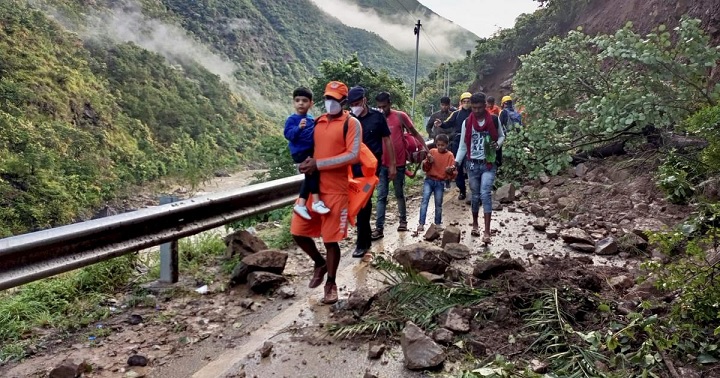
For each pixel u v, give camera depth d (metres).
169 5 175.25
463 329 3.61
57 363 3.57
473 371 2.89
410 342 3.35
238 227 8.15
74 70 86.50
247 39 182.38
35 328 4.16
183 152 83.38
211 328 4.10
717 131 6.10
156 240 4.38
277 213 8.84
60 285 4.84
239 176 75.19
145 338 3.94
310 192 4.45
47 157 57.03
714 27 11.54
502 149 9.47
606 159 9.72
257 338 3.88
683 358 3.10
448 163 7.27
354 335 3.80
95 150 69.88
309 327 4.03
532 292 3.92
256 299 4.69
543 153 9.28
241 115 119.75
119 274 5.12
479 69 34.12
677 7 14.09
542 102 9.67
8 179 50.41
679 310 3.30
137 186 68.62
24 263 3.40
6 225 44.06
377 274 5.27
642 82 8.08
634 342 3.27
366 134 5.65
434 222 7.79
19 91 69.62
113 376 3.38
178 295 4.80
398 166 6.98
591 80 9.54
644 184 7.69
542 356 3.27
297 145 4.52
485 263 4.50
